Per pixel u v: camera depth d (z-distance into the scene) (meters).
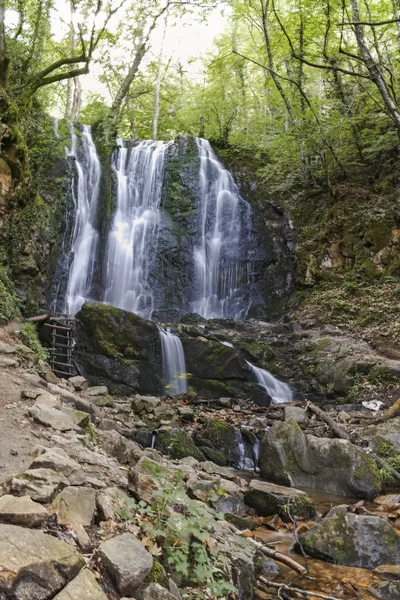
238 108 24.16
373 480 5.88
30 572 2.00
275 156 18.20
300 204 16.92
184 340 10.84
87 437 4.59
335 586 3.54
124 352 10.09
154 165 17.22
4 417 4.39
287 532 4.50
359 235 14.30
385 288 12.87
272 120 19.81
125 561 2.42
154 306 15.00
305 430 8.08
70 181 14.45
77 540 2.55
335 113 15.25
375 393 9.70
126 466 4.57
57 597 2.00
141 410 7.90
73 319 10.22
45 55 14.44
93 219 14.94
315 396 10.74
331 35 14.65
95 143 16.70
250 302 15.88
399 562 3.91
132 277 15.07
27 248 10.30
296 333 12.70
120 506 3.11
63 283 13.42
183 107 25.67
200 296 15.80
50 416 4.57
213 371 10.67
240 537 3.86
